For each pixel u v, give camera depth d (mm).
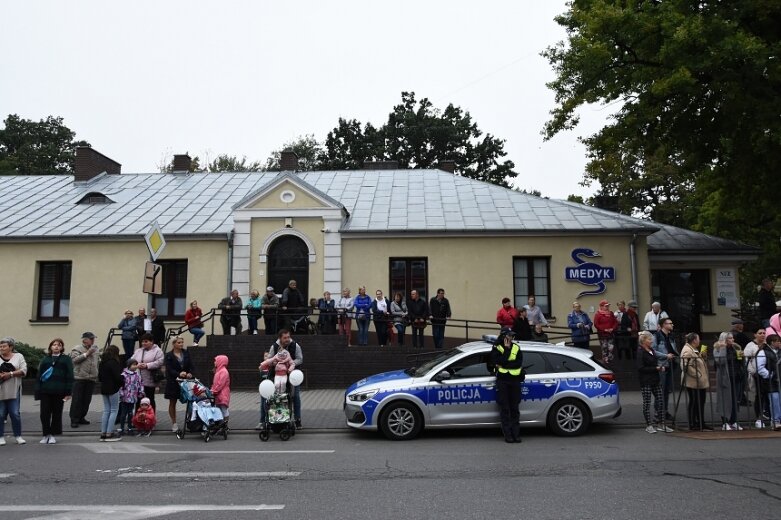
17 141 56094
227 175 26969
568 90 16781
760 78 14523
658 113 15867
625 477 7496
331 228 20250
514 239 20250
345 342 16797
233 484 7316
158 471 8102
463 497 6605
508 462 8492
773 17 15523
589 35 15445
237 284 20078
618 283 19969
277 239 20484
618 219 20906
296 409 11352
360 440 10555
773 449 9320
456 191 23688
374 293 20141
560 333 18188
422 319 17156
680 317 21688
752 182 18031
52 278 21000
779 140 13844
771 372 11094
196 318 18219
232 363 16750
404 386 10648
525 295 20266
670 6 14531
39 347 20312
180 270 20812
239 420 12453
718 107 15883
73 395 12102
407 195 23469
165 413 13484
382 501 6469
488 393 10664
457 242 20297
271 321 17953
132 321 17469
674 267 21609
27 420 12805
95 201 23578
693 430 11227
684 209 32875
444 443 10180
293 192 20438
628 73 15797
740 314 19906
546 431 11242
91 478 7715
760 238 26156
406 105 52438
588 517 5848
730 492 6730
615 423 11727
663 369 11336
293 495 6762
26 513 6137
